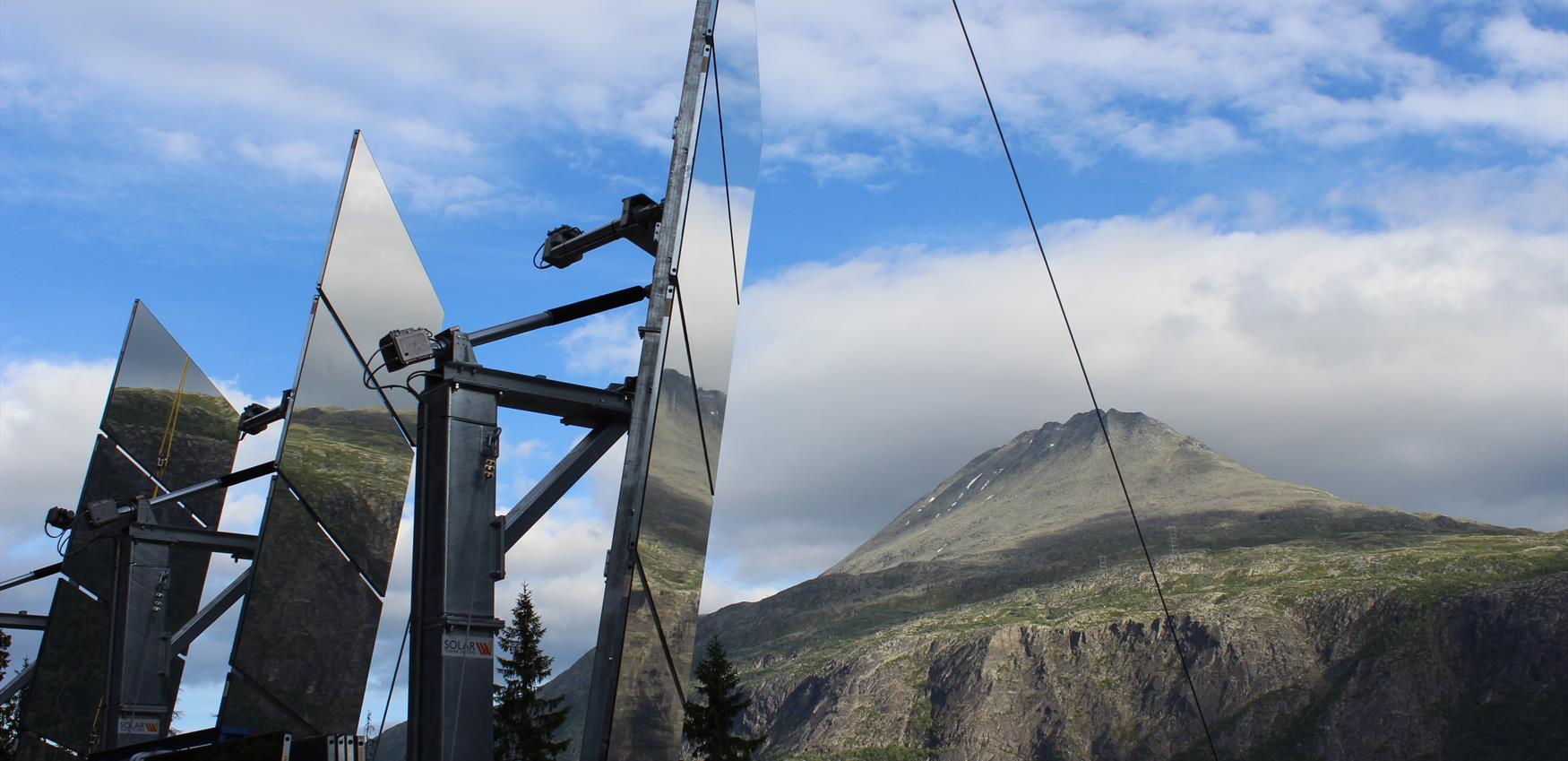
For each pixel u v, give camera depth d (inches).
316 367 906.1
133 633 1147.9
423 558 606.9
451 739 578.2
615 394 664.4
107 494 1295.5
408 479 866.8
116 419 1321.4
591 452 658.2
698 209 556.4
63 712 1270.9
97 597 1284.4
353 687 868.6
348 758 633.0
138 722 1138.7
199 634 1210.0
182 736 711.7
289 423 904.9
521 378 638.5
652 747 515.2
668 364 525.7
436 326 885.2
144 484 1322.6
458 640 592.1
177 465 1348.4
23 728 1298.0
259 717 874.1
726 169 602.5
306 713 872.3
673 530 534.9
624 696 491.2
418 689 590.9
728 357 606.9
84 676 1263.5
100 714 1237.7
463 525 607.2
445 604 592.4
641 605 502.6
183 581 1224.8
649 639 510.9
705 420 572.1
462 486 612.7
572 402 650.8
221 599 1229.7
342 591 892.6
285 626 888.3
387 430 882.8
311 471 901.2
